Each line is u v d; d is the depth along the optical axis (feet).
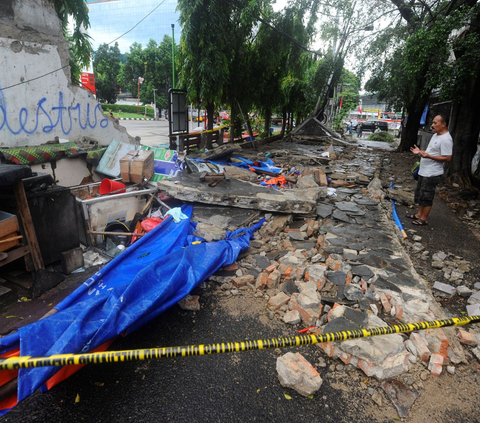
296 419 7.78
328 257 14.61
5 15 19.92
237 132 53.57
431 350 9.68
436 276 14.71
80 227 16.35
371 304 11.25
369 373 8.84
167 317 11.23
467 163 30.91
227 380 8.79
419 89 41.09
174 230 16.12
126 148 24.58
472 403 8.29
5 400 7.39
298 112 71.26
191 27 33.01
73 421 7.63
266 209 18.93
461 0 29.73
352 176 29.37
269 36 43.57
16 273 13.57
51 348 7.95
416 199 20.90
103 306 9.75
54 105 23.26
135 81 168.14
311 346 10.00
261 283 12.66
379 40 40.73
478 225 21.08
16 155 19.33
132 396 8.27
